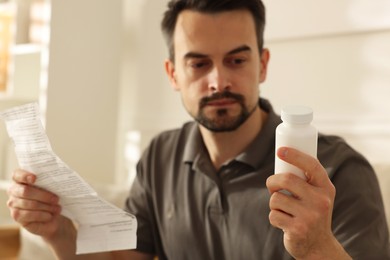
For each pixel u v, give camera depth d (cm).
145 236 136
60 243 119
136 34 275
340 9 179
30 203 109
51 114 256
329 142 114
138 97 272
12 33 288
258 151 115
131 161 274
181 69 117
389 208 136
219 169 119
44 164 97
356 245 94
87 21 267
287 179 72
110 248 106
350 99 179
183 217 122
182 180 127
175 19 120
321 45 187
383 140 169
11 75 273
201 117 114
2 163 284
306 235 72
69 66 262
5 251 207
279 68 200
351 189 103
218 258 115
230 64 112
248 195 113
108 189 193
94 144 273
